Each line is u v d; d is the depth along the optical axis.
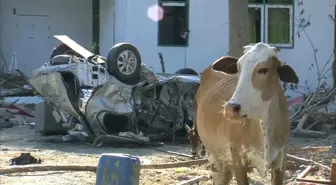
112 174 5.27
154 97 16.97
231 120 6.99
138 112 16.52
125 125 16.61
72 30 29.69
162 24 24.23
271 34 24.73
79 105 15.70
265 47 6.69
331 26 24.61
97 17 29.03
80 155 14.14
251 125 6.81
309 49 24.59
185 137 17.86
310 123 19.97
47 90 16.19
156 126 17.11
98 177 5.33
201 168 11.95
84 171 11.25
